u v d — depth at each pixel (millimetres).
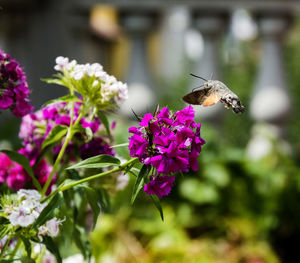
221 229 4531
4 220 1399
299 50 9656
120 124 4898
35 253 1684
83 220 1848
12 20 6125
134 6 6309
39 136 1783
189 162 1362
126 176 1840
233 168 4797
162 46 12828
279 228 4629
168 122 1361
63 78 1704
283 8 6434
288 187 4738
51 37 6312
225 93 1413
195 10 6434
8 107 1599
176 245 4043
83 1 6352
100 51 10047
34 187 1759
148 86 6391
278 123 6539
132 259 3916
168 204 4668
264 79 6629
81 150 1769
